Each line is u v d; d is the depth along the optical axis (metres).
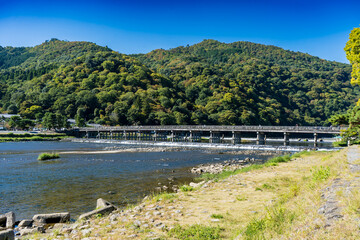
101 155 57.25
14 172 35.25
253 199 14.53
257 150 68.56
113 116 150.62
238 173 25.47
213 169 35.81
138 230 10.41
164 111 159.38
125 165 41.91
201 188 18.88
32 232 13.40
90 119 160.50
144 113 151.62
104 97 166.12
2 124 142.88
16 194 23.73
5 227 15.38
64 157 53.22
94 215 15.39
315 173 14.54
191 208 13.30
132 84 194.00
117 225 11.45
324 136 161.62
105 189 25.31
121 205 19.50
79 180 29.86
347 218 6.58
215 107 172.88
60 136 121.38
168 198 15.95
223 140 118.94
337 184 10.54
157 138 127.75
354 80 37.91
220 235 9.31
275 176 21.80
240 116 164.50
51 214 16.22
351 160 17.81
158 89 186.38
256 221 9.02
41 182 28.84
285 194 12.82
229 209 12.75
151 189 24.97
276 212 9.29
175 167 39.81
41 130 131.62
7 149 72.25
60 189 25.50
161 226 10.61
